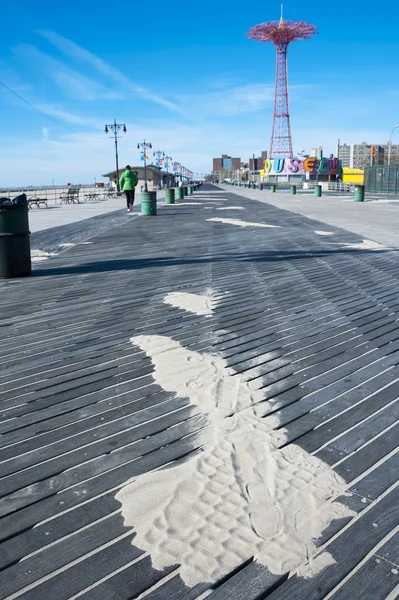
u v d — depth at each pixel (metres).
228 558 1.88
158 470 2.46
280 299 5.92
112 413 3.07
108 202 37.72
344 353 4.08
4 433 2.86
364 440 2.73
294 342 4.35
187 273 7.61
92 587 1.77
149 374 3.66
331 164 122.94
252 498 2.23
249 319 5.07
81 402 3.22
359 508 2.16
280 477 2.38
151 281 7.07
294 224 15.28
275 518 2.10
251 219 17.17
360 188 31.34
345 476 2.39
